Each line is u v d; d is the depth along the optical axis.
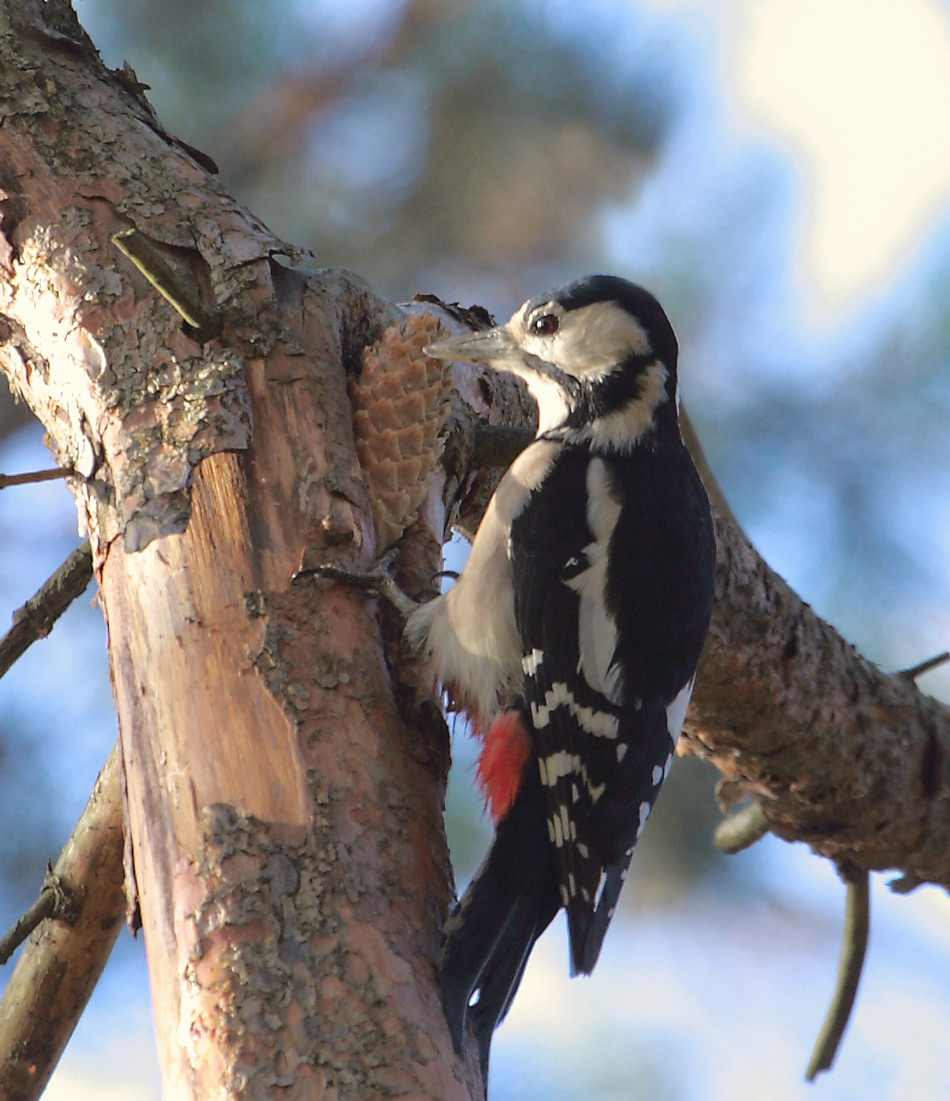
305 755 5.03
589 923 5.71
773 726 7.47
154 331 5.91
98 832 6.33
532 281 9.08
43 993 6.59
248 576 5.39
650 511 6.69
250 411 5.74
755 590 7.18
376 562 5.80
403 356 6.26
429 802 5.20
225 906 4.69
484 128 8.88
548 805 6.06
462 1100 4.52
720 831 8.35
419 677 5.59
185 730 5.12
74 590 6.53
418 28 8.89
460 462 7.12
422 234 9.02
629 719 6.29
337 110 8.93
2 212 6.24
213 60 8.81
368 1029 4.50
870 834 7.86
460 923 4.90
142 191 6.26
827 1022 8.09
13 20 6.55
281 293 6.18
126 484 5.62
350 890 4.76
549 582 6.47
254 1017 4.49
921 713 7.74
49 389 6.18
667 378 7.24
